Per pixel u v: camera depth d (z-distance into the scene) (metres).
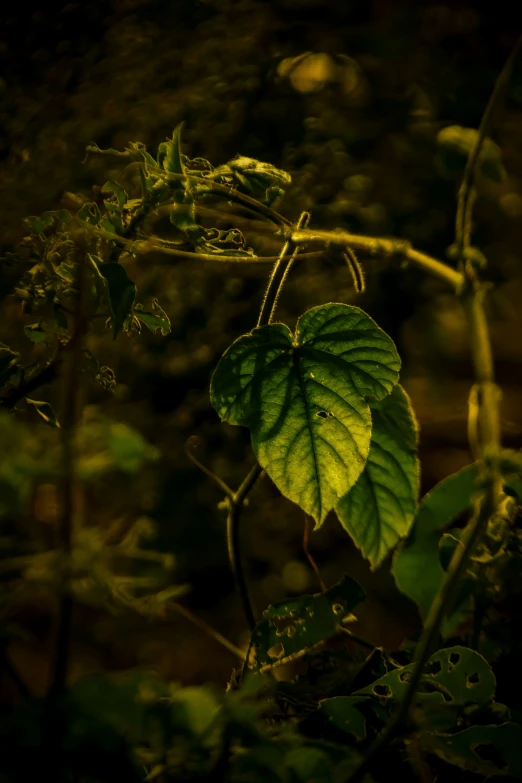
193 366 1.07
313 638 0.53
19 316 0.81
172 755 0.40
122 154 0.52
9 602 0.40
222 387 0.50
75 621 1.11
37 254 0.51
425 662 0.46
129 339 1.01
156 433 1.09
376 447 0.54
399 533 0.54
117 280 0.49
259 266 1.04
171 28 1.03
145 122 0.94
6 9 0.95
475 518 0.48
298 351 0.51
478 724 0.48
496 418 0.49
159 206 0.54
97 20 0.99
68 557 0.40
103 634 1.13
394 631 1.11
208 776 0.40
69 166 0.76
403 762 0.49
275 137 1.09
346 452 0.49
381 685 0.49
